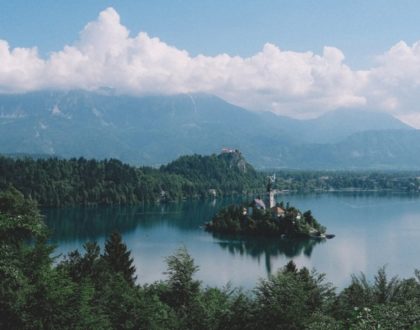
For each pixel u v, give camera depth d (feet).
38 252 122.93
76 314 119.75
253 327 138.62
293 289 140.97
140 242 607.37
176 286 181.37
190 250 573.33
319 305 153.79
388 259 506.07
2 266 108.47
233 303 154.92
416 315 104.32
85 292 124.88
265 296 142.61
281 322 135.23
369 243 604.08
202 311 153.38
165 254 528.22
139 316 143.74
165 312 152.25
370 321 102.78
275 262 509.35
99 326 124.57
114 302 146.82
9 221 113.91
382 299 166.30
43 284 117.29
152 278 418.92
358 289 172.14
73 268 208.13
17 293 109.60
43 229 128.16
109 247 290.15
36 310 113.60
